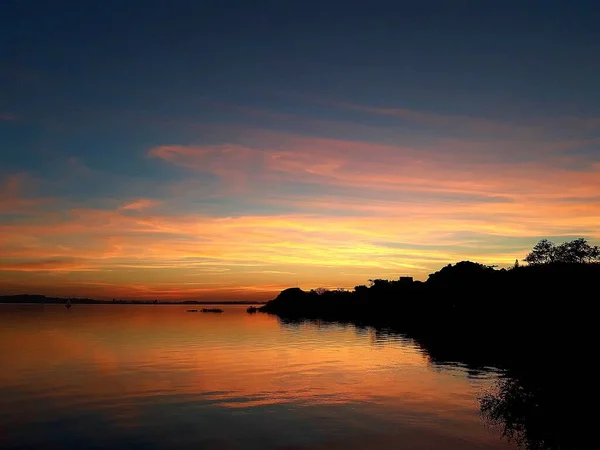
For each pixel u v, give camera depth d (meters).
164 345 76.50
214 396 37.34
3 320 156.38
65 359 58.97
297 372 48.66
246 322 157.12
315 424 29.31
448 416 30.77
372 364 54.00
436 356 60.78
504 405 31.48
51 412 32.50
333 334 99.75
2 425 29.41
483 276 99.81
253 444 25.70
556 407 28.70
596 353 35.84
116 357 61.00
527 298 54.75
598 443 23.83
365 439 26.27
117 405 34.47
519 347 55.41
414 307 144.12
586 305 42.69
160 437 26.95
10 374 47.75
